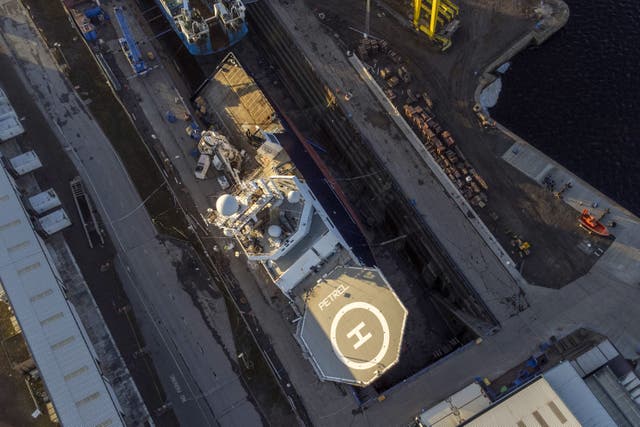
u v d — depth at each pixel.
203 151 89.12
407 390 79.81
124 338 82.75
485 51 101.00
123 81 95.88
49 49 98.62
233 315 83.50
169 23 105.56
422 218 89.56
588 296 84.31
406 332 93.56
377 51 100.31
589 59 103.50
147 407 79.62
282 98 108.25
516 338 82.19
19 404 81.56
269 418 78.81
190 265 86.06
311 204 80.38
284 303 83.69
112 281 85.38
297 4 105.06
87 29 97.06
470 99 97.19
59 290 81.56
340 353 74.50
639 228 87.50
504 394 77.69
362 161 97.56
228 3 100.00
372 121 96.06
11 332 84.19
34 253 82.88
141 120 93.69
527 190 90.75
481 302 84.38
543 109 100.69
